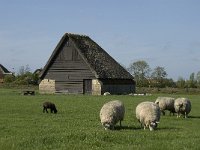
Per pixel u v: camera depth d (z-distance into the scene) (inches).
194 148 780.0
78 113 1523.1
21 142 807.1
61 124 1147.9
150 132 987.3
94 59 3225.9
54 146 777.6
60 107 1782.7
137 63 5625.0
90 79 3152.1
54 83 3292.3
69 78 3235.7
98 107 1800.0
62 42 3245.6
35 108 1700.3
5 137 893.2
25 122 1182.9
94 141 814.5
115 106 1069.8
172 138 901.2
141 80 4729.3
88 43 3356.3
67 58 3250.5
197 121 1347.2
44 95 2869.1
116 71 3304.6
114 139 855.1
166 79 4694.9
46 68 3314.5
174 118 1424.7
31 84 4611.2
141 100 2356.1
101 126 1118.4
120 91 3299.7
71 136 855.7
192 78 4628.4
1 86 4377.5
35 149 752.3
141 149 758.5
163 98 1540.4
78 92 3196.4
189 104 1480.1
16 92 3159.5
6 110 1590.8
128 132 978.1
